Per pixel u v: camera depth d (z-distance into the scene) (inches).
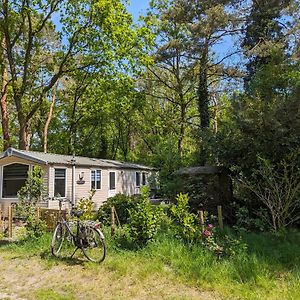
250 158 381.4
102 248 280.1
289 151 359.3
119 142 1294.3
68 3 773.3
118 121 1208.2
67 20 785.6
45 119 1131.9
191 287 207.9
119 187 807.7
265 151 370.0
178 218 305.4
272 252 264.4
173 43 800.9
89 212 376.2
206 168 461.1
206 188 444.1
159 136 1139.9
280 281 211.3
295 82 440.5
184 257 250.1
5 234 373.4
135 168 862.5
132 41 807.7
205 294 196.2
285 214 337.1
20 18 780.0
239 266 228.5
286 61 571.2
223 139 417.1
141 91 1047.6
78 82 1018.7
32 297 199.3
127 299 192.2
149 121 1175.6
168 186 466.9
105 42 791.1
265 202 342.0
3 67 797.2
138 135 1267.2
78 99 1131.9
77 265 260.4
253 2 735.1
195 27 728.3
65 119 1207.6
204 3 744.3
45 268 255.8
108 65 815.7
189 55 820.0
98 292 204.7
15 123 1089.4
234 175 425.7
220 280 213.9
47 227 347.9
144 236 283.1
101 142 1273.4
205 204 436.1
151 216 287.7
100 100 1039.0
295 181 334.3
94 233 277.0
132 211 303.7
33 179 369.4
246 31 757.9
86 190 689.0
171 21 832.3
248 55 710.5
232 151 399.5
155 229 290.5
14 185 618.8
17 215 416.2
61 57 835.4
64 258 278.7
